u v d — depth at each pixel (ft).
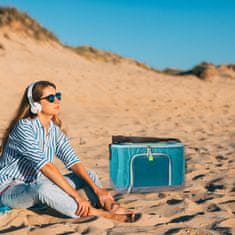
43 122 12.03
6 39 63.52
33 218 11.62
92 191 12.45
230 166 19.29
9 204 11.94
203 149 23.54
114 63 90.63
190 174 17.54
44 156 11.53
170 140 14.74
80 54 82.07
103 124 31.78
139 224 11.43
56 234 10.52
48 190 11.29
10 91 40.16
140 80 63.67
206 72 95.14
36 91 11.84
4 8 74.13
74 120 32.32
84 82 51.44
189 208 12.82
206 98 57.21
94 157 20.18
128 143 14.14
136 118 37.47
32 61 56.13
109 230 10.90
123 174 13.89
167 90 58.39
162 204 13.29
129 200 13.48
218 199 13.96
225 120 40.14
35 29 75.10
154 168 14.03
